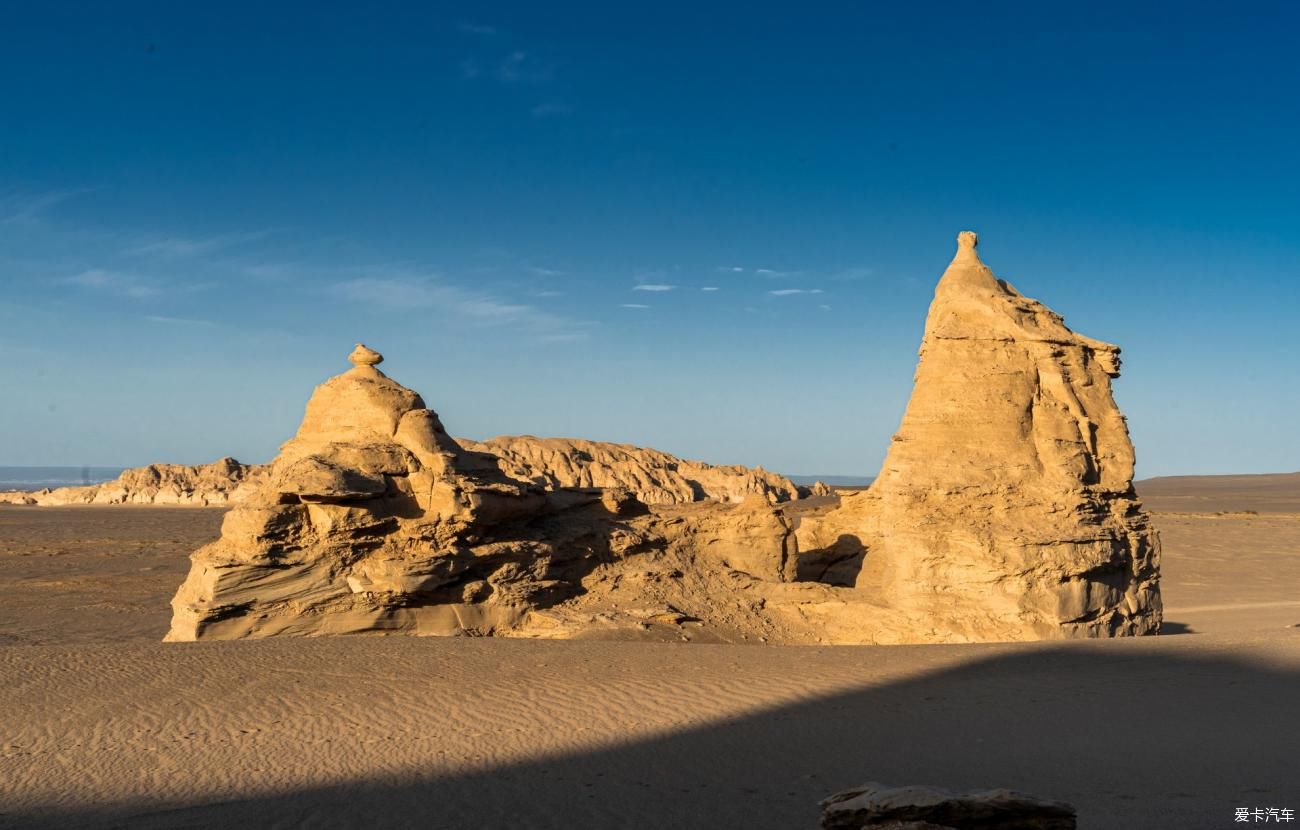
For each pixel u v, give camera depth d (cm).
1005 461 2670
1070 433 2714
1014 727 1655
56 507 11869
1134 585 2755
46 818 1264
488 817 1257
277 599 2486
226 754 1542
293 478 2500
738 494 10544
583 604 2798
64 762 1509
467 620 2634
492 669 2092
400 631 2561
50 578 5281
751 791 1343
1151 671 2058
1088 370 2825
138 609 4275
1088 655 2227
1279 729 1611
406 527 2597
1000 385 2723
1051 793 1306
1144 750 1503
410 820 1250
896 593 2731
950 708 1791
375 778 1419
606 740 1602
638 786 1370
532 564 2766
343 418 2783
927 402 2777
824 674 2073
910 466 2719
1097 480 2753
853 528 3362
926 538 2647
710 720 1722
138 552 6625
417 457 2711
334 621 2508
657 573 2938
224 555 2481
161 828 1226
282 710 1792
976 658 2214
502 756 1520
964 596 2609
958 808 1010
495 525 2780
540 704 1830
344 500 2544
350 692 1908
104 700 1859
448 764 1481
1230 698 1827
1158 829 1157
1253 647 2306
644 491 9612
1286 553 6181
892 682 2000
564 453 9806
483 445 9531
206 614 2425
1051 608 2550
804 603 2920
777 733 1638
